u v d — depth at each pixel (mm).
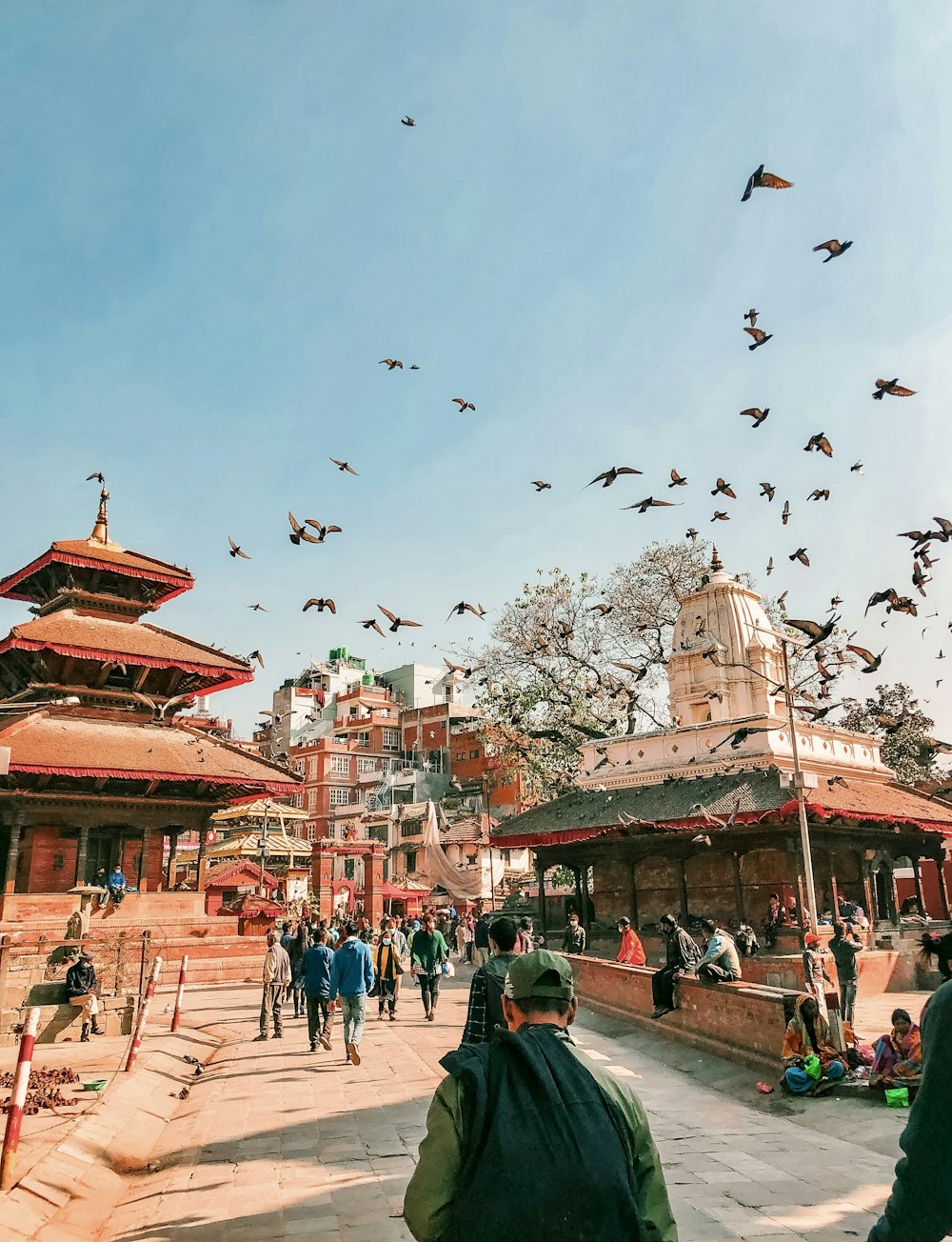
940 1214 2770
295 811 50156
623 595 44938
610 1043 16391
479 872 57125
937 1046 2844
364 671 98188
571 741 37844
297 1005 20312
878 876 31750
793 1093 11188
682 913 28422
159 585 35000
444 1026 18047
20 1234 6879
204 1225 7055
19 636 29625
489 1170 2566
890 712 51344
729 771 29969
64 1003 17234
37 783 27953
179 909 28547
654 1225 2693
